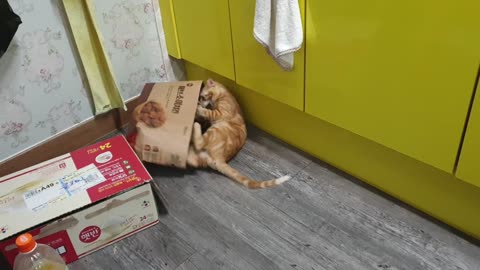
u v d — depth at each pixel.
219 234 1.45
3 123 1.61
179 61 2.05
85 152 1.52
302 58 1.45
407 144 1.32
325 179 1.63
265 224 1.48
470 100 1.12
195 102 1.70
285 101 1.61
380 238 1.41
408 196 1.49
